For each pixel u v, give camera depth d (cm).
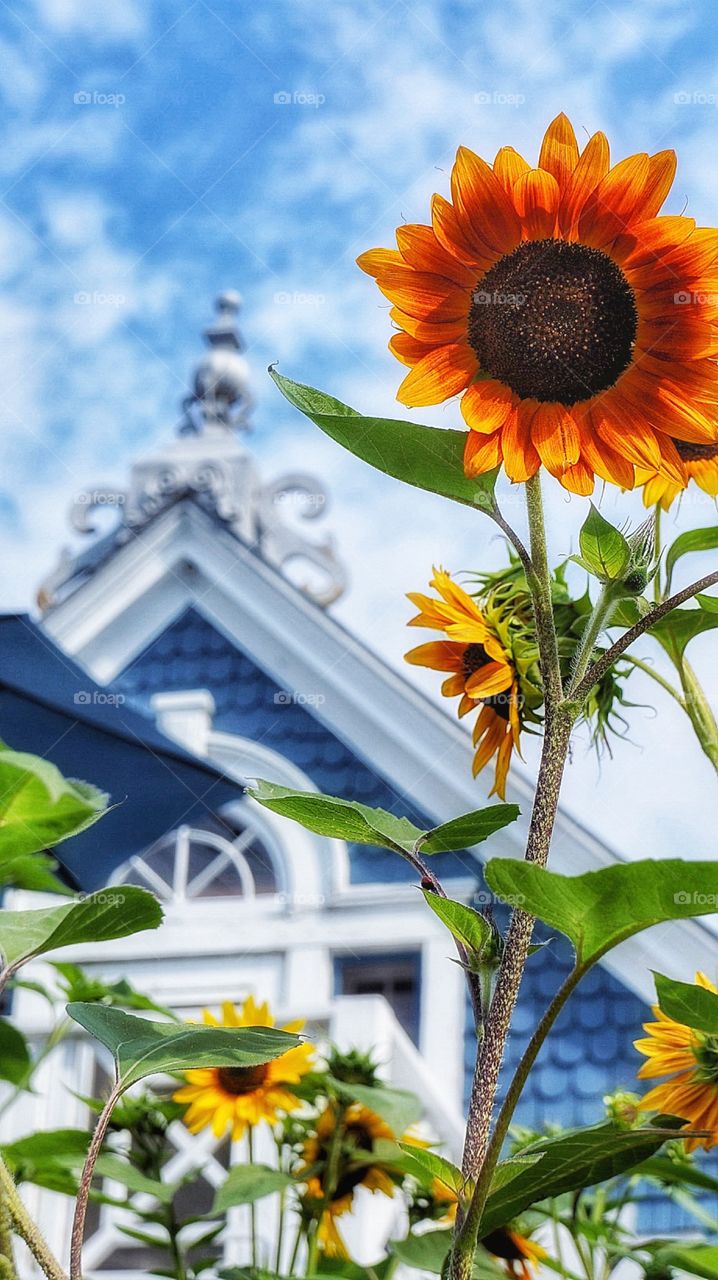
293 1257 217
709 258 109
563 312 109
